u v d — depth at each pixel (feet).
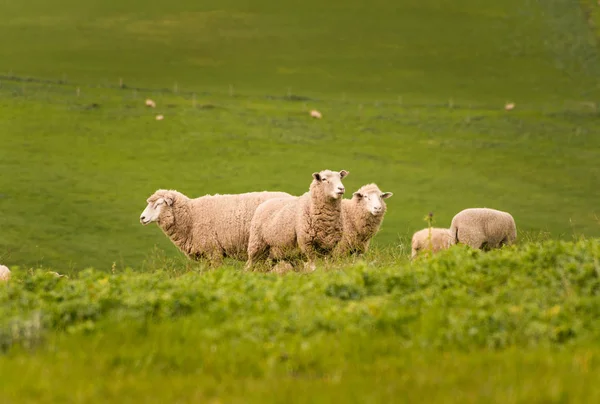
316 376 29.09
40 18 537.24
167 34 526.98
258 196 70.64
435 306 34.27
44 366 29.71
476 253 43.39
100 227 191.62
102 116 309.01
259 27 556.51
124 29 530.27
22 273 42.96
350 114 352.49
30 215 196.34
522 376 27.22
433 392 26.45
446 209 220.64
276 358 30.14
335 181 60.70
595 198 238.68
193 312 35.78
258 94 395.14
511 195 240.32
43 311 34.88
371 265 51.49
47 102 320.29
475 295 36.19
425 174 263.49
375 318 33.14
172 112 324.60
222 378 28.91
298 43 524.11
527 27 549.95
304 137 305.53
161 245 179.52
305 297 36.35
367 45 522.47
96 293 37.68
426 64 484.33
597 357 28.73
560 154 296.92
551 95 420.77
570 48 508.12
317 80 442.50
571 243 44.06
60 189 221.87
